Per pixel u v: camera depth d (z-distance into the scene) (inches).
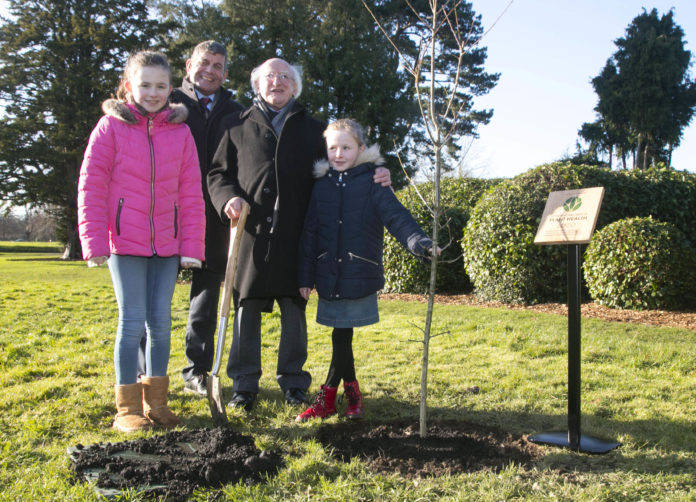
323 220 135.4
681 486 94.6
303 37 945.5
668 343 209.6
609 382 162.6
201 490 90.0
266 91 142.3
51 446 111.0
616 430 123.4
